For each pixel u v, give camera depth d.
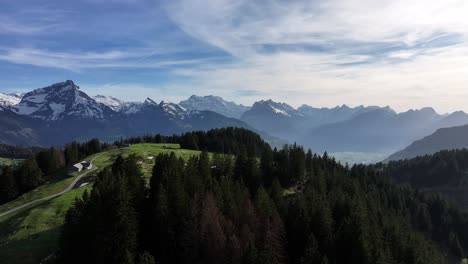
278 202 90.94
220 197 79.12
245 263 61.97
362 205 98.88
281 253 70.81
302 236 76.56
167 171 84.62
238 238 68.31
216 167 119.19
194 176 87.25
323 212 80.25
